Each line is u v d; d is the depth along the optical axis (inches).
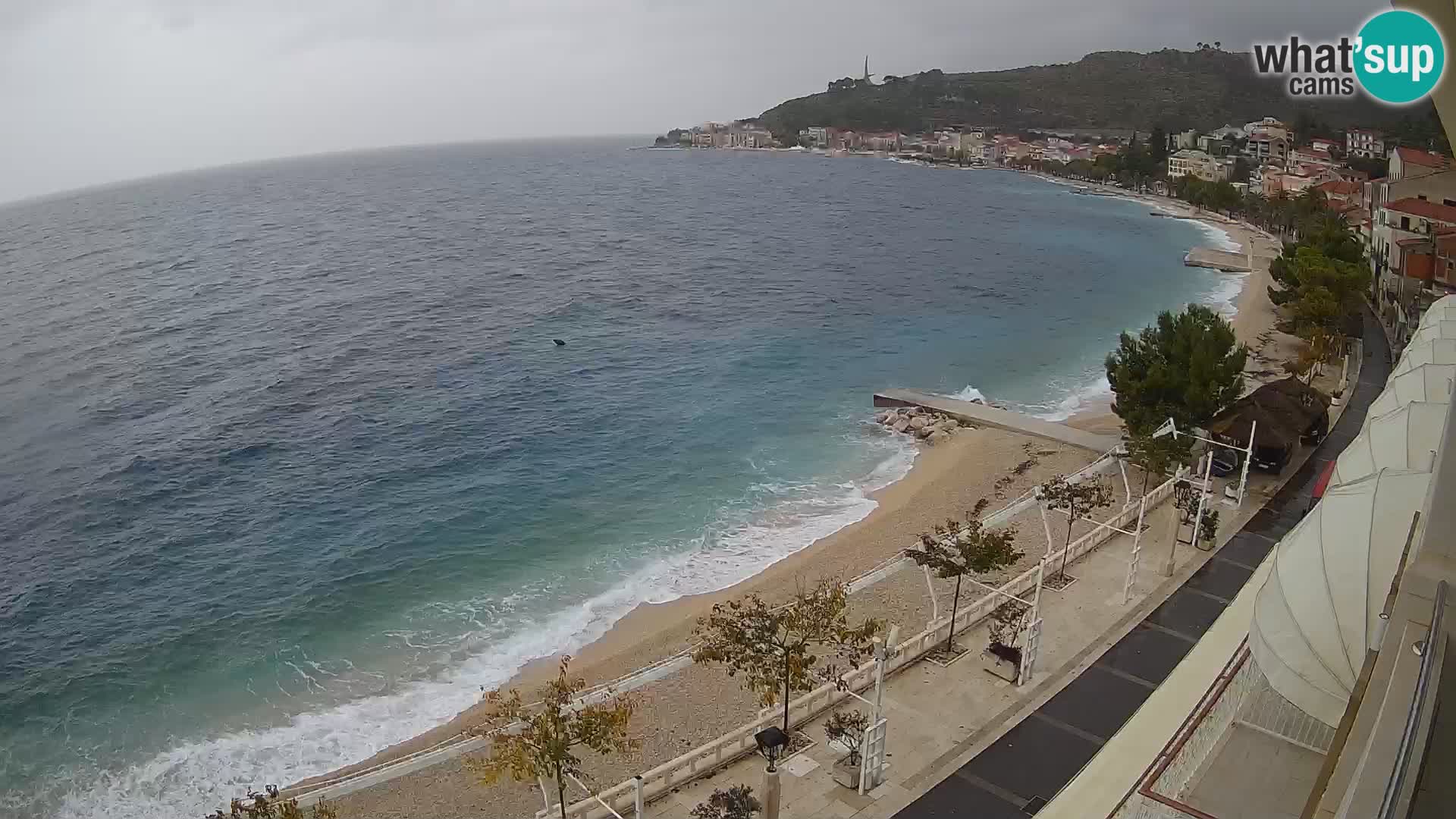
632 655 1482.5
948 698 1194.6
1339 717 681.0
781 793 1024.9
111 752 1328.7
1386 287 3513.8
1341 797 365.1
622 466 2358.5
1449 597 435.5
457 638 1587.1
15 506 2196.1
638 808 911.7
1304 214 5585.6
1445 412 903.1
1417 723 361.7
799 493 2158.0
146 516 2129.7
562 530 1990.7
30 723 1398.9
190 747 1332.4
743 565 1806.1
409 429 2659.9
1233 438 1881.2
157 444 2571.4
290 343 3725.4
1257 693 740.7
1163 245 6018.7
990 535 1327.5
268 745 1328.7
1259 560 1549.0
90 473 2378.2
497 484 2253.9
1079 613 1395.2
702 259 5841.5
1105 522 1644.9
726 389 3004.4
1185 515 1657.2
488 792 1162.6
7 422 2817.4
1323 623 693.3
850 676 1214.9
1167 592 1454.2
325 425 2709.2
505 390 3026.6
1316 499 1763.0
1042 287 4714.6
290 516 2107.5
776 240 6727.4
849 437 2527.1
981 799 1008.2
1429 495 501.7
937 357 3380.9
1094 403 2785.4
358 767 1270.9
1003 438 2399.1
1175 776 701.9
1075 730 1123.9
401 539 1966.0
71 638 1631.4
